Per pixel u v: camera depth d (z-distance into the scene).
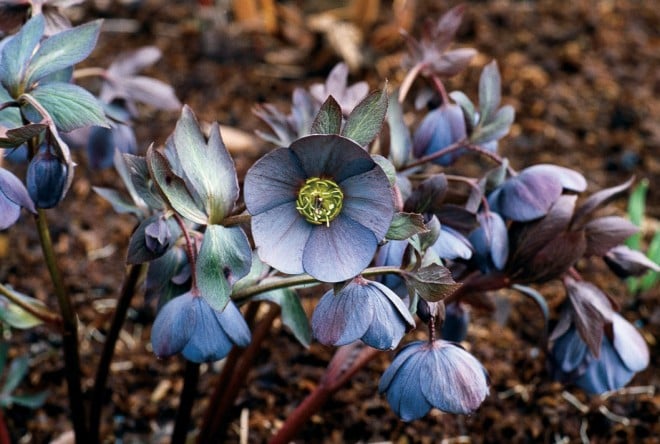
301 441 0.97
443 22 0.83
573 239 0.78
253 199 0.68
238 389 0.88
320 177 0.68
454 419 0.99
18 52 0.72
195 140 0.71
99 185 1.25
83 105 0.72
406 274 0.71
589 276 1.14
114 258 1.15
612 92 1.42
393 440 0.98
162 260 0.76
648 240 1.17
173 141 0.75
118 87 0.88
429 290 0.70
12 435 0.97
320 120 0.68
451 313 0.83
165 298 0.76
